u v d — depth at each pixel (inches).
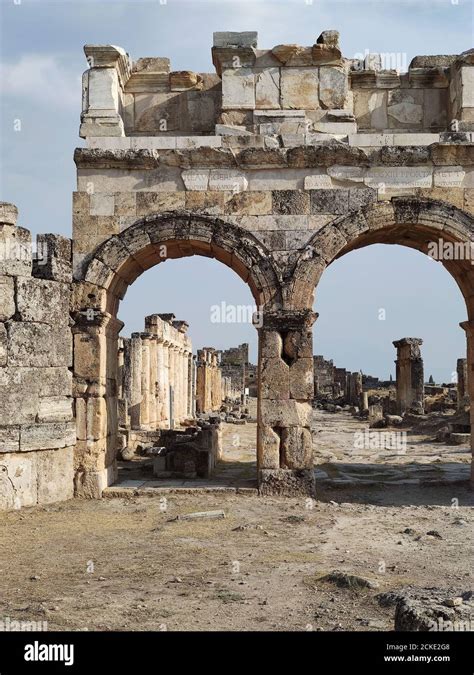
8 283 611.2
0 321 604.4
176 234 679.1
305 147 682.2
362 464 911.7
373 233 709.3
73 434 653.3
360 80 760.3
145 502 632.4
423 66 762.2
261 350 667.4
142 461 900.6
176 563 426.6
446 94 762.2
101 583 384.2
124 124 759.1
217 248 692.7
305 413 661.3
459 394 1734.7
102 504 623.8
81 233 683.4
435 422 1441.9
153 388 1346.0
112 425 724.0
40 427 619.2
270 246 681.0
